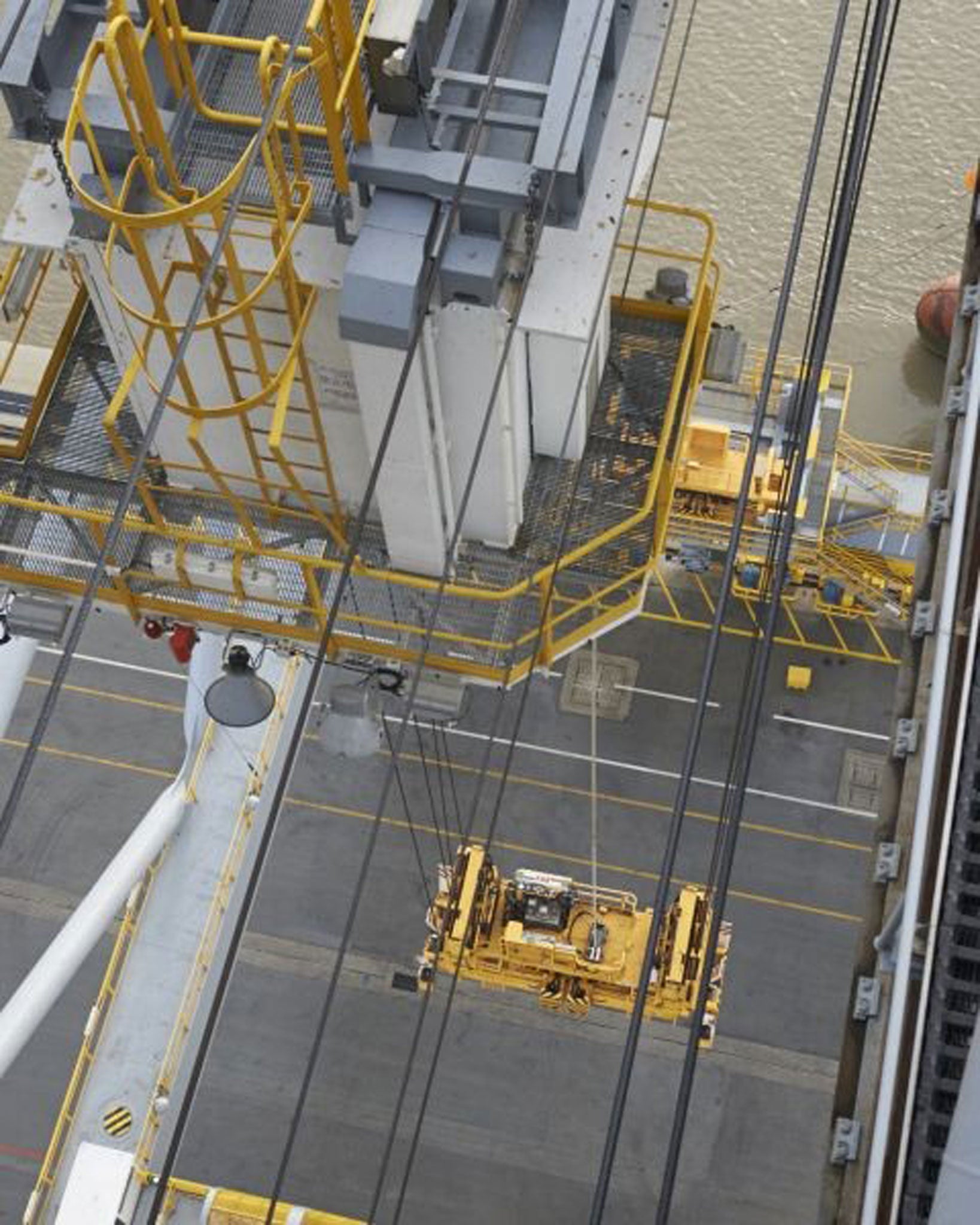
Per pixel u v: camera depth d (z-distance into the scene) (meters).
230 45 13.40
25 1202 27.59
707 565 30.73
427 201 13.87
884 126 34.34
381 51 13.05
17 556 18.11
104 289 15.66
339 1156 28.05
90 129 13.67
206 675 24.09
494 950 26.56
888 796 10.95
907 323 33.81
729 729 31.00
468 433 16.03
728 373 18.58
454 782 30.50
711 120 34.03
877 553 30.28
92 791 30.50
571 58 13.98
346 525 17.97
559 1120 28.41
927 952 9.69
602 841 30.22
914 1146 9.39
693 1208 27.86
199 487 18.17
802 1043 28.98
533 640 17.73
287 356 15.72
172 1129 23.62
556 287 14.48
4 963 29.27
